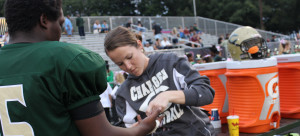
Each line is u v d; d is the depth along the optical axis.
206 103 1.69
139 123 1.43
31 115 1.12
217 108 3.13
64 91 1.13
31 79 1.12
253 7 33.41
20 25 1.21
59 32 1.29
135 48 1.75
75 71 1.13
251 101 2.64
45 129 1.12
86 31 17.47
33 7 1.18
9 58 1.19
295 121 3.06
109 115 6.60
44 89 1.11
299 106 3.17
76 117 1.16
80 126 1.17
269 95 2.63
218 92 3.14
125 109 1.96
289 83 3.25
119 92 1.97
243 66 2.62
